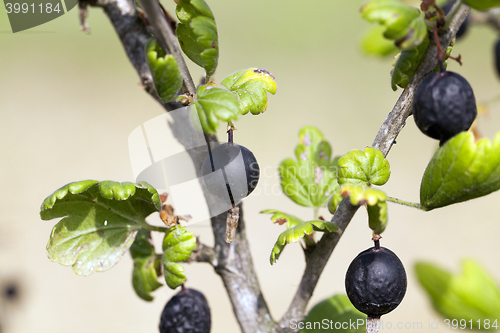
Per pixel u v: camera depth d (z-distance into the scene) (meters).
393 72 0.25
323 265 0.26
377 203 0.24
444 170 0.24
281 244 0.25
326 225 0.25
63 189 0.25
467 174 0.24
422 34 0.24
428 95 0.24
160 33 0.24
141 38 0.26
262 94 0.25
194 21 0.25
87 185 0.25
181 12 0.25
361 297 0.25
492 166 0.23
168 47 0.24
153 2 0.24
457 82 0.24
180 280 0.25
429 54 0.24
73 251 0.26
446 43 0.24
